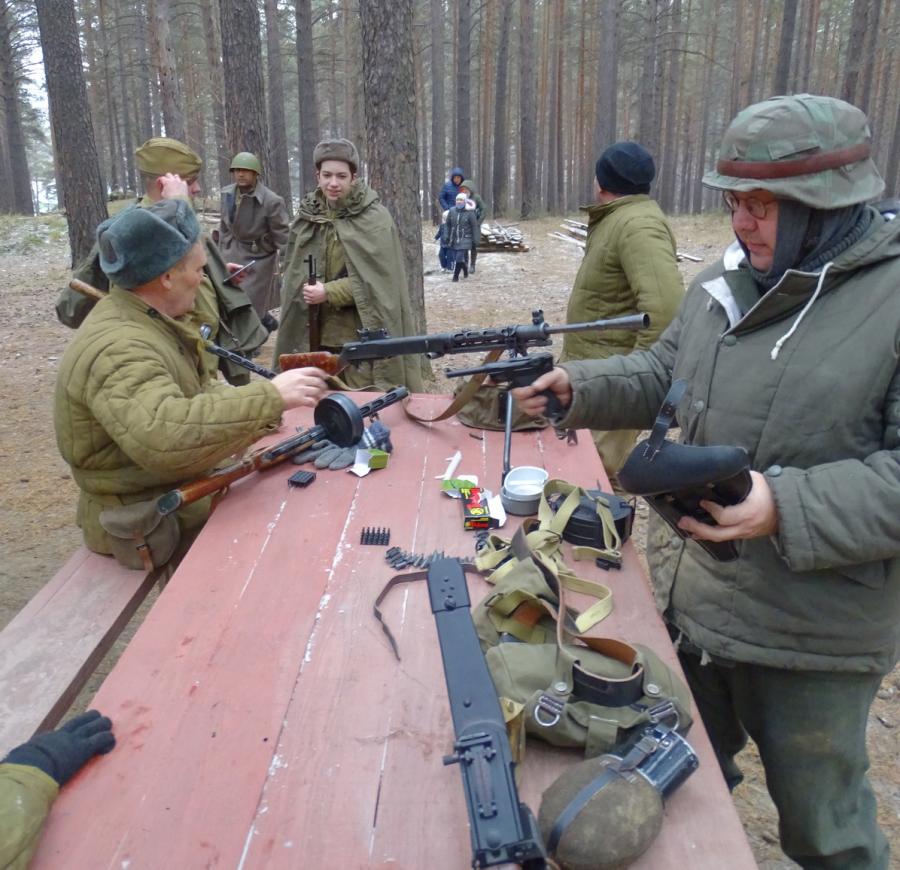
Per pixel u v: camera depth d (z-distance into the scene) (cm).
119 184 4422
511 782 114
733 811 132
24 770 134
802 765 178
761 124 146
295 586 199
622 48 3259
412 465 273
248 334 473
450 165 4794
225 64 1166
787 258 155
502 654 155
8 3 3125
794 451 157
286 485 258
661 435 146
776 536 149
